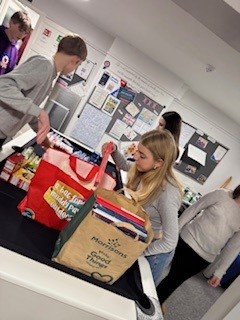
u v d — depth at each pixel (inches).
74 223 32.1
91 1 119.7
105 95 171.8
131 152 180.9
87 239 29.6
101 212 29.1
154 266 52.5
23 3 153.2
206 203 77.1
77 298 28.7
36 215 37.1
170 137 49.0
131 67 166.9
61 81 167.8
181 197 49.8
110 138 180.2
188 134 184.7
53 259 31.9
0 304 28.2
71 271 31.5
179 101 177.9
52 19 159.0
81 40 53.0
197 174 192.4
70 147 75.1
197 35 92.1
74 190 34.7
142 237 30.0
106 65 166.6
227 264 80.9
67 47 51.8
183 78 161.9
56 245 34.1
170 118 76.7
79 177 37.1
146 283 38.3
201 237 78.6
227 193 76.3
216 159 191.0
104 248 30.2
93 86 170.2
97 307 29.0
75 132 177.8
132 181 58.3
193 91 174.7
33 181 35.7
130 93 172.4
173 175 49.3
